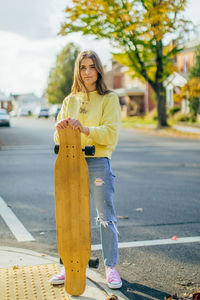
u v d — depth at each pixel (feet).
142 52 72.79
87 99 10.52
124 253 13.38
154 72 82.58
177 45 72.74
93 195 10.58
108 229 10.68
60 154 9.43
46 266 11.68
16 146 52.49
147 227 16.49
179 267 12.19
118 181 27.66
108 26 53.72
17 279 10.70
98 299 9.71
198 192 23.77
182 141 62.34
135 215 18.44
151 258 12.92
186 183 26.81
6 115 100.53
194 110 98.78
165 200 21.61
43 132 79.87
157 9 39.01
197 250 13.66
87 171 9.39
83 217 9.51
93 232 15.80
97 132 9.87
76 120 9.21
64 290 10.11
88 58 10.36
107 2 46.83
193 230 16.03
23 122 134.41
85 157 10.40
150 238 15.01
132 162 37.86
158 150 49.01
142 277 11.46
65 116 10.62
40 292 9.95
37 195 22.61
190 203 20.88
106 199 10.48
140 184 26.45
